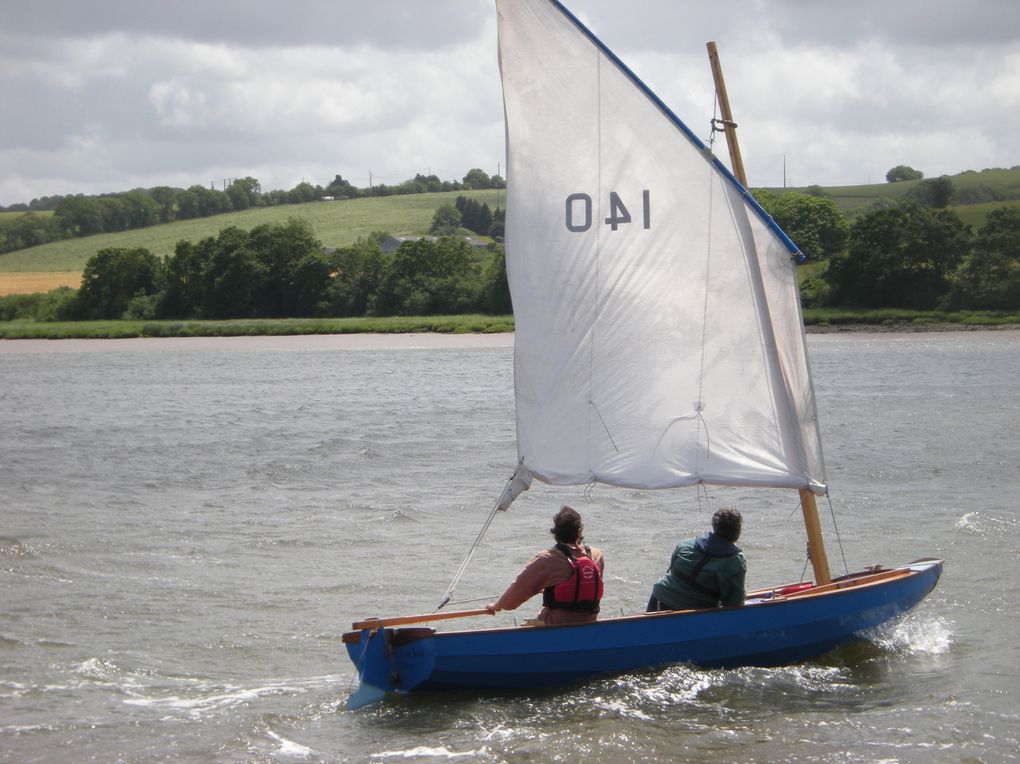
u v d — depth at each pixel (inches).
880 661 2031.3
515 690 1876.2
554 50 1990.7
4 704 1900.8
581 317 2023.9
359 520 3400.6
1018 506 3371.1
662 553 2896.2
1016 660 2025.1
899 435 5039.4
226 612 2434.8
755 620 1929.1
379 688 1884.8
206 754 1692.9
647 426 2023.9
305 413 6614.2
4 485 4062.5
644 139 1969.7
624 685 1888.5
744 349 1974.7
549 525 3309.5
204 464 4596.5
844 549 2893.7
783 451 1975.9
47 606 2464.3
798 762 1616.6
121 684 1999.3
